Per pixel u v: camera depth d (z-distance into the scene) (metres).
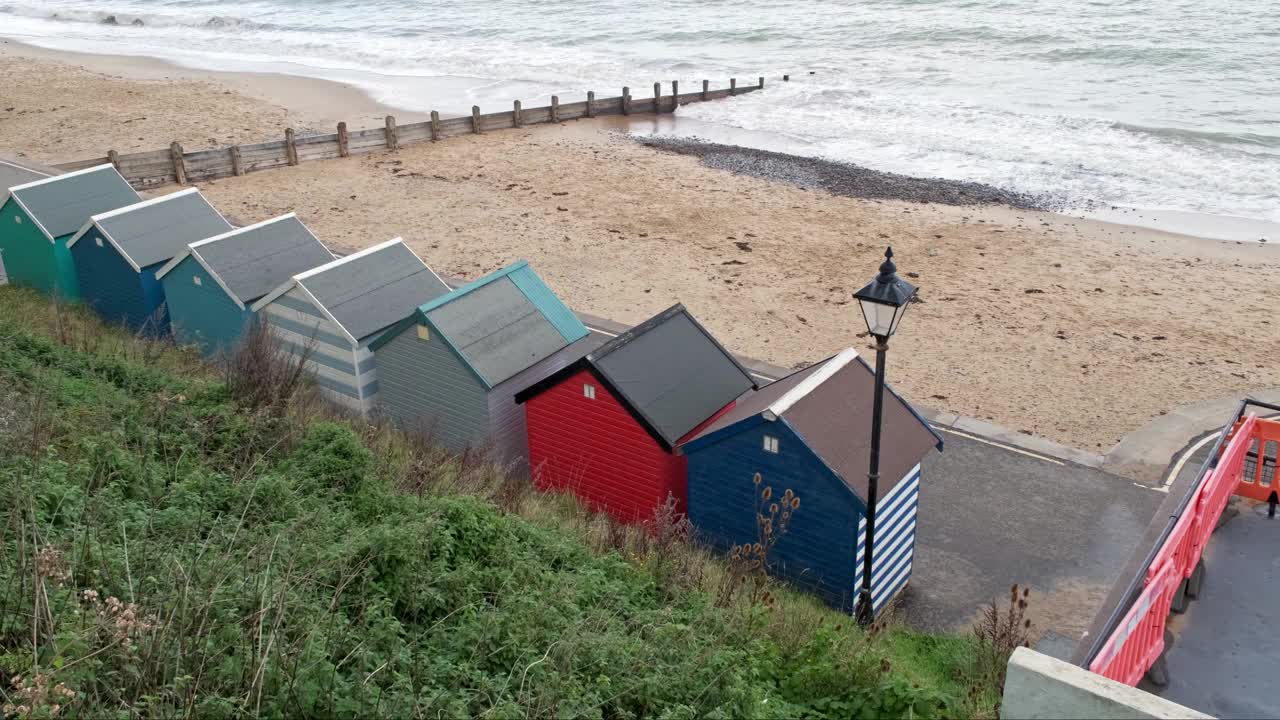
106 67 48.62
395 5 73.31
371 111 38.62
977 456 13.41
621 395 10.70
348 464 9.64
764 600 8.75
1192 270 21.84
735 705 6.81
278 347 12.86
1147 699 5.29
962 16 58.53
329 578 7.35
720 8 66.19
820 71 46.81
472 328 12.07
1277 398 15.44
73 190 16.59
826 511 9.80
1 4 78.50
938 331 18.30
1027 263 22.08
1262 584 9.70
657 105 38.41
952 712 7.26
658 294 19.91
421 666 6.54
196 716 5.42
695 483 10.59
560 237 23.25
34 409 9.14
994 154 32.34
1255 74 42.28
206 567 6.82
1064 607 10.39
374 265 13.43
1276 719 7.93
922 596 10.65
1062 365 16.88
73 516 7.46
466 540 8.64
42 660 5.66
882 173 30.11
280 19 68.75
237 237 14.33
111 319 15.62
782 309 19.25
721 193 27.12
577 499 11.60
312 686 5.82
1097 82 42.47
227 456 9.88
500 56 52.50
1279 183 28.73
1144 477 12.88
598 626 7.52
